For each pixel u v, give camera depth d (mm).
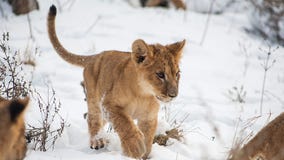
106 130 10953
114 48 16125
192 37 18391
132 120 9352
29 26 16500
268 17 21031
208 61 16609
